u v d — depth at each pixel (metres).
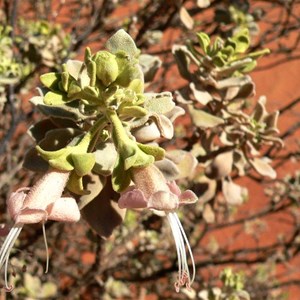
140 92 0.23
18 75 0.41
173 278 0.60
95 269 0.54
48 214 0.19
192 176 0.40
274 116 0.38
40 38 0.48
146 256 0.63
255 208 0.83
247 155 0.38
